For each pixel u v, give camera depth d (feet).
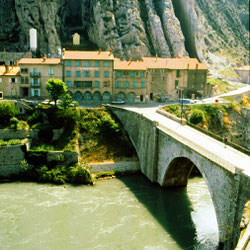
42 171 193.67
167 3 399.85
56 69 267.18
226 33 503.61
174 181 180.45
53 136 217.36
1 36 351.46
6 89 266.16
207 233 134.92
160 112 223.10
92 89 273.13
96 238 131.44
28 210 153.89
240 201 106.42
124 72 274.57
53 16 346.95
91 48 361.10
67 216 148.87
